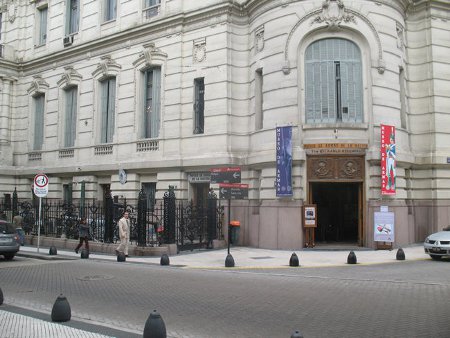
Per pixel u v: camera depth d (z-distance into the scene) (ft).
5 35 122.52
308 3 70.74
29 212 85.15
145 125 90.27
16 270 50.83
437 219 75.56
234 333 25.62
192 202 73.67
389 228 64.95
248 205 75.87
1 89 116.06
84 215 70.23
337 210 80.12
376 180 67.56
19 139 116.47
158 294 36.37
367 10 70.23
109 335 25.04
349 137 68.08
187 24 84.33
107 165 92.38
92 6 100.83
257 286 39.55
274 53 72.43
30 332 25.43
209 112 79.66
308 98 70.69
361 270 48.93
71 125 105.19
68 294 36.86
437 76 77.71
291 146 67.67
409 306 31.63
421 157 77.15
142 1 91.09
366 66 69.82
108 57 95.20
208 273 47.52
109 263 55.88
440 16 79.00
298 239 67.56
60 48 107.45
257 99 77.10
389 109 70.28
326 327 26.63
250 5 78.02
